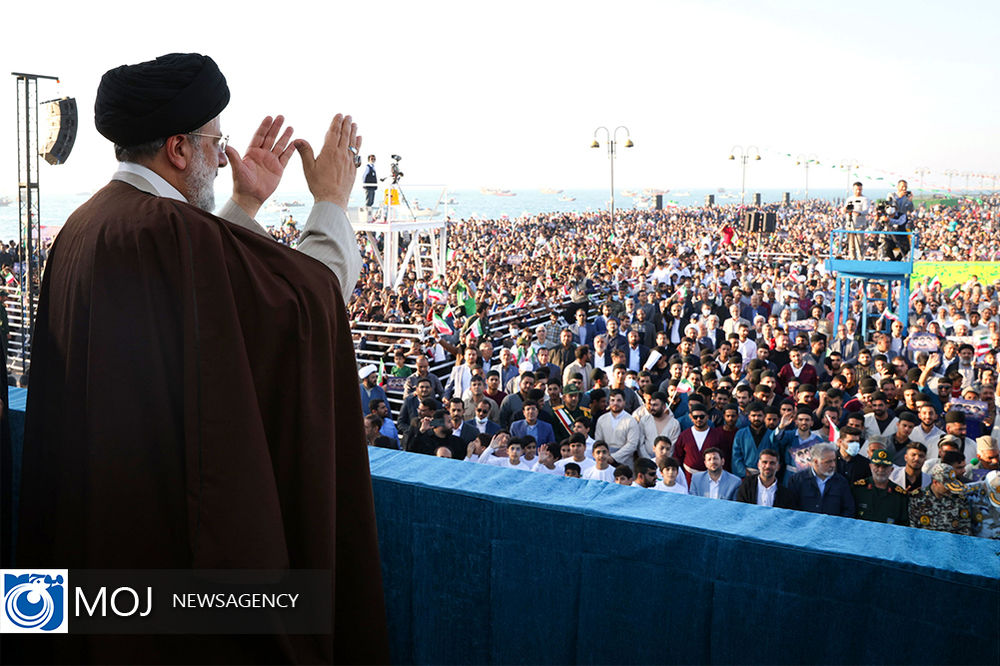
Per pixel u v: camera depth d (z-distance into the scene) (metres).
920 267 22.22
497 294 19.19
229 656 1.18
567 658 1.68
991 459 5.29
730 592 1.51
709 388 8.72
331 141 1.47
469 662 1.80
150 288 1.16
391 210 21.39
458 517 1.78
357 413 1.34
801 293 18.36
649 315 14.59
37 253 9.46
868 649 1.41
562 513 1.66
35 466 1.30
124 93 1.25
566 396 8.30
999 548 1.44
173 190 1.32
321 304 1.25
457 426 7.96
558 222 64.50
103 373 1.15
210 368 1.12
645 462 6.56
